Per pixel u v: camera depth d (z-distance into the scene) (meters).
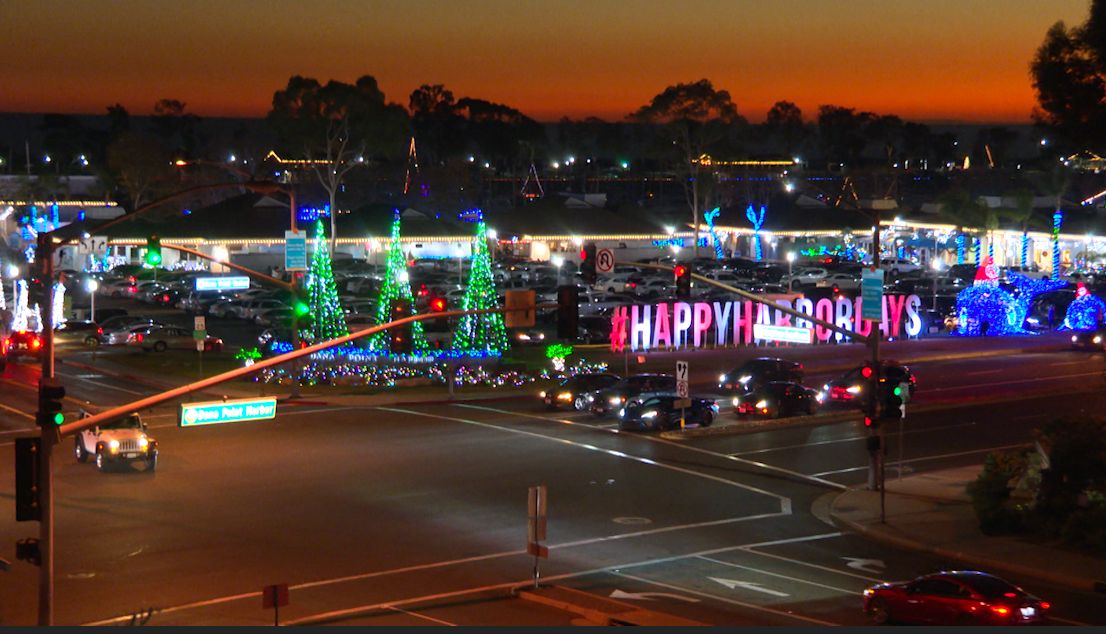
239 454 45.88
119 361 71.44
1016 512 36.78
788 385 55.78
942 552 34.78
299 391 60.75
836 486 43.25
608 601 27.70
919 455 48.66
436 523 36.03
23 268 108.31
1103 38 52.03
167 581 29.34
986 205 130.62
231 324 89.62
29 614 26.23
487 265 70.75
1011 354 77.06
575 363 70.44
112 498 38.44
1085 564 33.22
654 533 35.84
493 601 27.94
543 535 29.03
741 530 36.62
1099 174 172.25
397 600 27.88
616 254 138.00
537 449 47.78
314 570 30.64
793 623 26.42
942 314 91.00
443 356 69.31
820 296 84.94
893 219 142.25
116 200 158.75
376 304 90.94
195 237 118.56
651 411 51.88
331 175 128.00
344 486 40.69
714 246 140.75
